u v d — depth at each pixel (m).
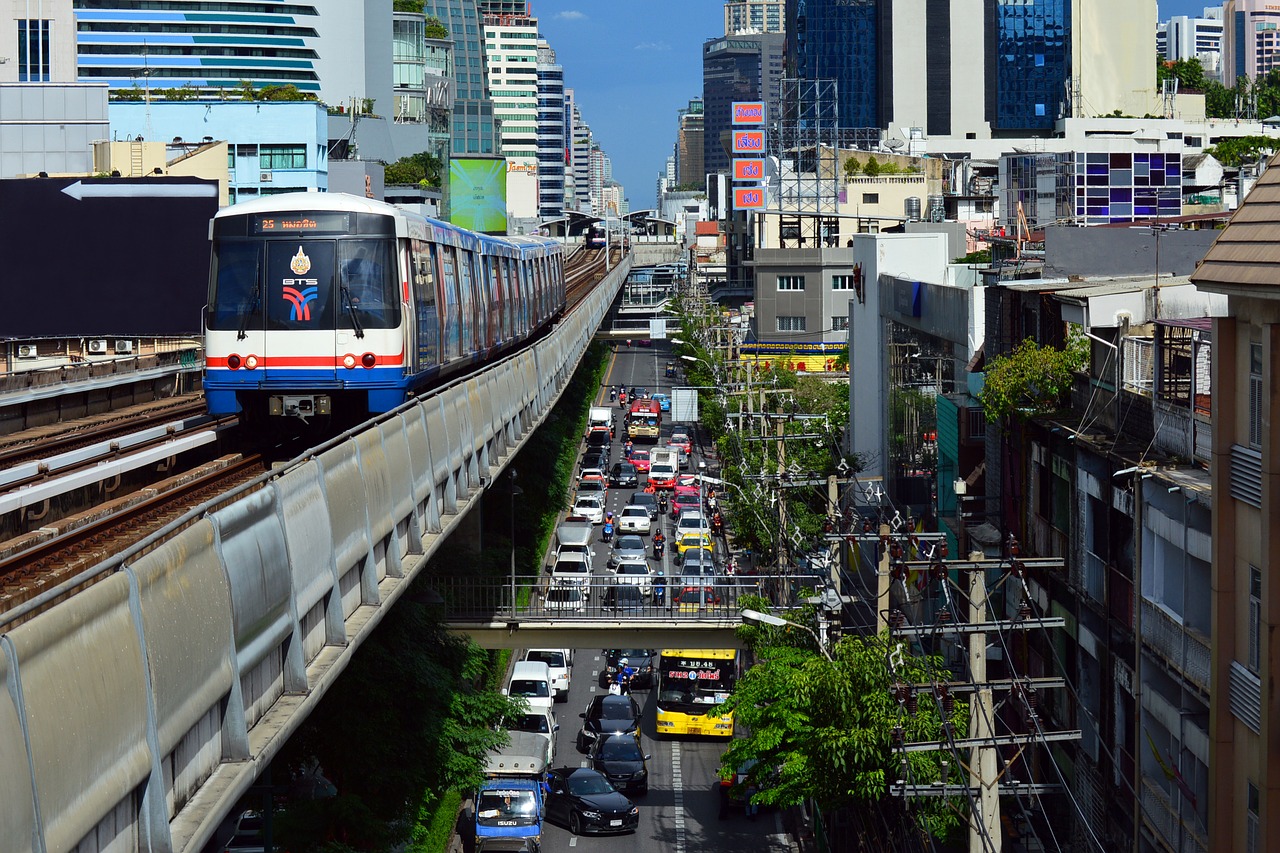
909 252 75.44
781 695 42.00
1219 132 180.62
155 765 13.68
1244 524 24.72
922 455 59.53
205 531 15.84
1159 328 30.47
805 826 53.03
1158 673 28.78
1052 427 36.34
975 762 29.95
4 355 57.03
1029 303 41.56
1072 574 34.81
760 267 141.12
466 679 49.00
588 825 52.47
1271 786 23.42
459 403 35.72
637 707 68.06
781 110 147.88
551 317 86.94
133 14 192.38
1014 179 93.69
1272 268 22.83
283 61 197.75
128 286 71.19
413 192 176.00
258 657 17.64
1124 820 31.03
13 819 10.67
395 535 26.75
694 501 107.88
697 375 140.50
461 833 51.69
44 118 92.75
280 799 42.31
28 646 11.16
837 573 46.06
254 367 34.84
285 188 138.12
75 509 28.48
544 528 91.62
